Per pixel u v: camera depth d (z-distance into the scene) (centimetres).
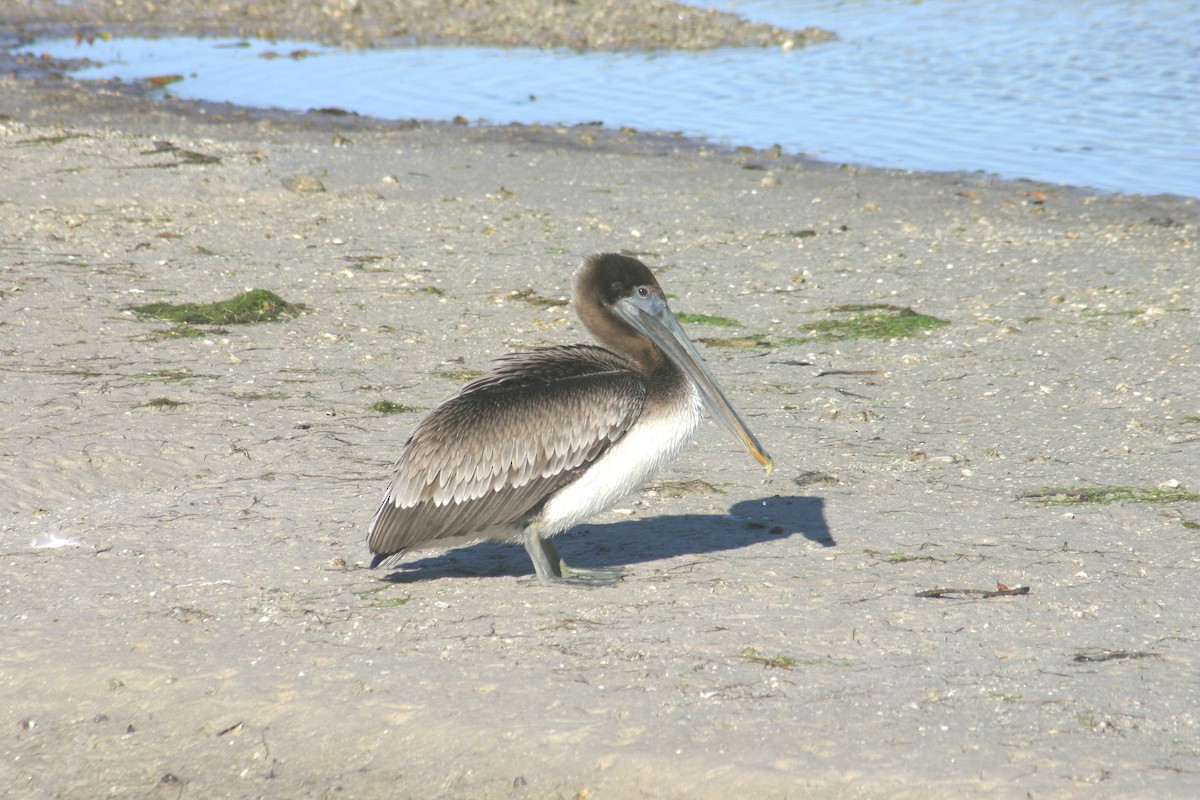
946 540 1046
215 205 2361
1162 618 883
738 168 2822
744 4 5619
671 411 959
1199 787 668
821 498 1165
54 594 965
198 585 977
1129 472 1205
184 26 5072
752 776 700
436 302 1831
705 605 924
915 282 1945
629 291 1020
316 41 4800
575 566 1025
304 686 827
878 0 5669
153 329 1672
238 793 748
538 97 3775
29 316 1697
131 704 829
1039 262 2047
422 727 774
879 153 3022
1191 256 2066
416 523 936
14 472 1193
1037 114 3462
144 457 1245
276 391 1455
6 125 2950
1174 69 4006
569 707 780
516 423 935
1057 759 698
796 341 1675
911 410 1417
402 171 2677
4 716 828
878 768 699
